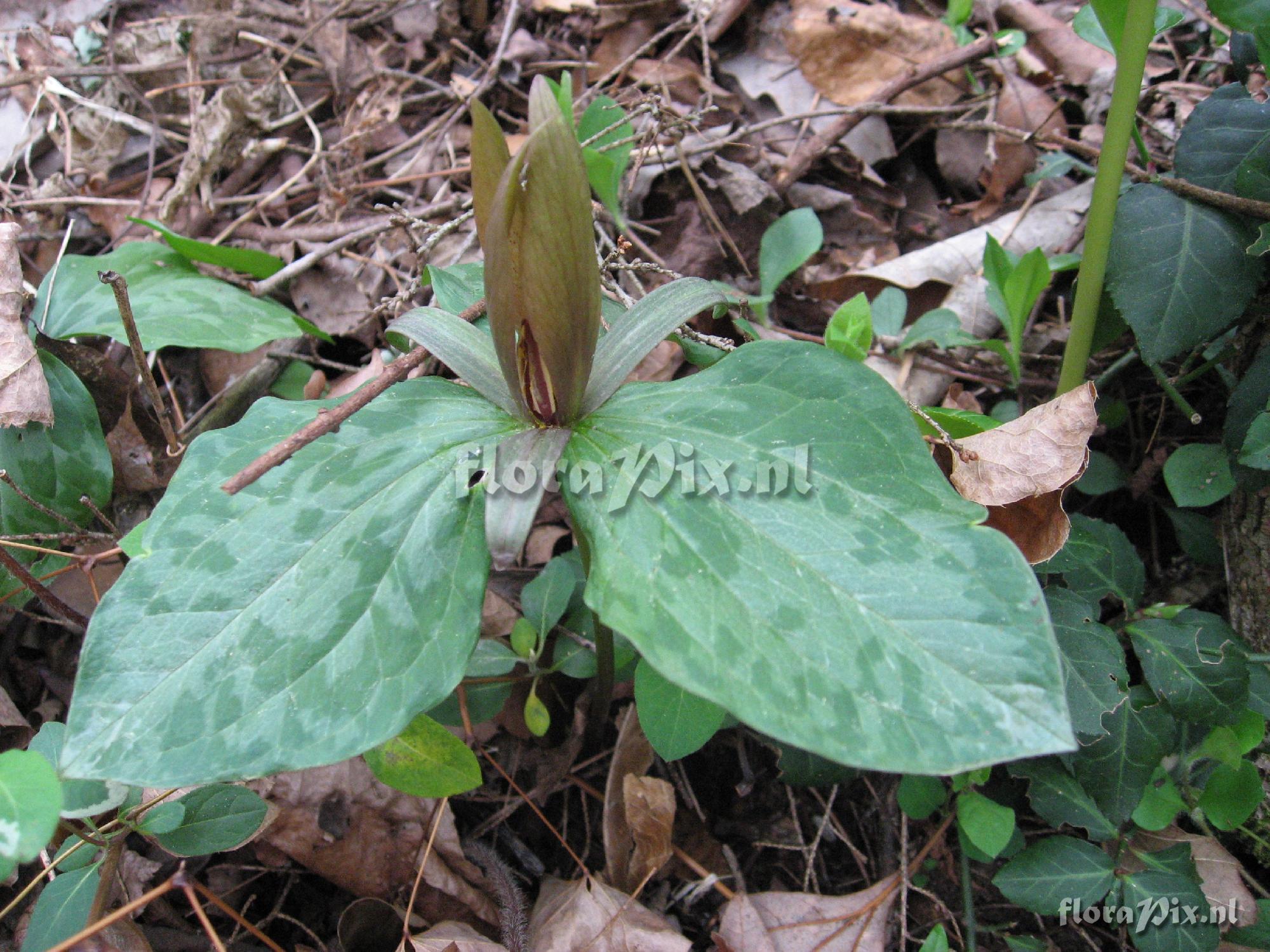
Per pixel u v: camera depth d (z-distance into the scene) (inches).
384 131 18.5
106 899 9.4
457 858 11.6
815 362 9.0
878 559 7.7
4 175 18.0
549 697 12.7
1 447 12.2
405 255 16.1
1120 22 10.2
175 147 18.4
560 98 13.2
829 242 16.5
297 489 8.9
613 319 11.0
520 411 9.3
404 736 9.6
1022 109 16.3
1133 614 11.5
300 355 15.5
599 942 10.7
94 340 14.9
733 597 7.6
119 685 8.0
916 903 11.8
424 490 8.8
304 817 11.4
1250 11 10.2
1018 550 7.6
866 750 6.9
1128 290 11.3
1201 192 11.2
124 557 13.3
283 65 18.8
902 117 17.5
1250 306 11.5
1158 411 13.6
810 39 17.8
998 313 13.1
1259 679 11.2
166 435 12.5
